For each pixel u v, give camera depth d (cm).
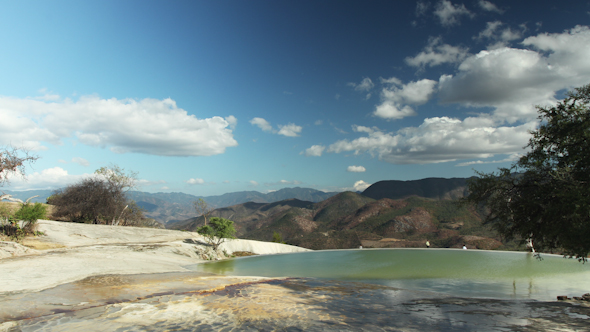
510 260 1727
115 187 3612
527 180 968
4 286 806
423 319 577
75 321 526
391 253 2217
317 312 624
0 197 2031
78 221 3378
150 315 573
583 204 747
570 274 1373
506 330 491
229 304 679
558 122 919
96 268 1195
